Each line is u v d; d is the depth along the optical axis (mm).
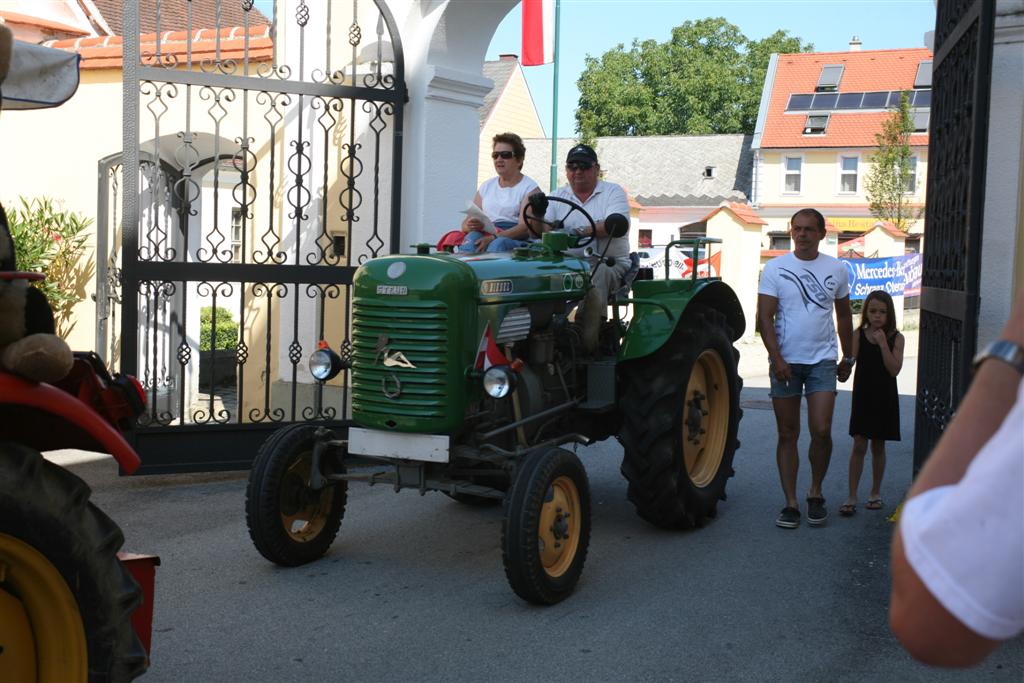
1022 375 1134
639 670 3947
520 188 6574
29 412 3029
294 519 5266
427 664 3992
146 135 9492
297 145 7383
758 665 4008
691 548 5621
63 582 2775
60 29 12039
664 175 49312
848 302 6105
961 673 3936
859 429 6215
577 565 4820
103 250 10109
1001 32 5172
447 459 4809
